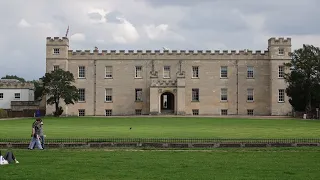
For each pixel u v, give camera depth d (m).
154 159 22.55
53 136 34.53
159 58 88.12
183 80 84.94
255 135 36.06
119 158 22.83
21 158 22.81
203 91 88.12
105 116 81.50
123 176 18.23
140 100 88.06
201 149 27.14
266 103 88.31
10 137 33.16
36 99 97.44
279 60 87.19
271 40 87.50
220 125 52.94
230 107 88.25
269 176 18.34
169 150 26.47
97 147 27.98
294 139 29.81
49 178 17.75
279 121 63.12
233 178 17.91
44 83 77.44
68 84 78.69
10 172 18.91
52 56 86.25
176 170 19.53
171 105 91.69
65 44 86.44
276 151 25.91
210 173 18.91
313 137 34.00
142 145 28.33
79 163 21.22
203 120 65.50
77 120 66.06
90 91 88.00
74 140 29.47
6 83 97.75
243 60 88.50
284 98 87.12
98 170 19.47
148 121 62.94
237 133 38.53
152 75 85.50
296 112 80.38
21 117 80.25
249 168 20.06
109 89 88.19
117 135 35.69
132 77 88.06
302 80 75.31
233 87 88.31
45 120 66.19
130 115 85.38
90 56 88.12
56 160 22.16
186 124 55.28
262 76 88.56
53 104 84.69
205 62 88.38
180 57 88.31
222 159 22.66
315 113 74.81
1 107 97.31
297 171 19.38
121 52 88.31
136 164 20.98
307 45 77.25
